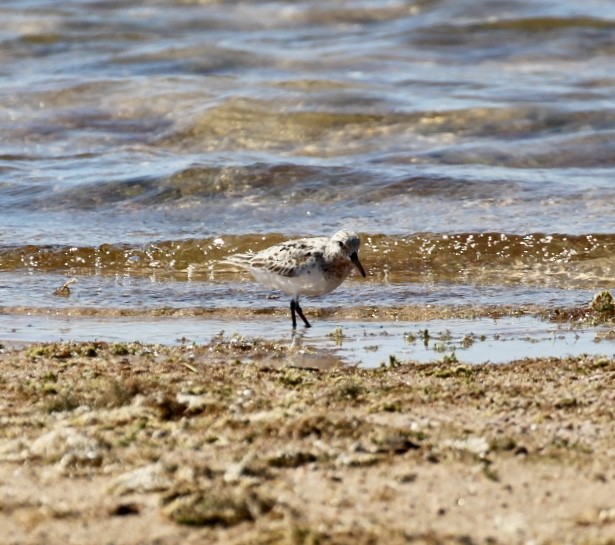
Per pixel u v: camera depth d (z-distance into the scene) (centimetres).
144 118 3369
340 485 962
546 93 3575
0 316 1841
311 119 3281
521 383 1337
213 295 1995
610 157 2992
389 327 1759
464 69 4009
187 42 4372
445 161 2947
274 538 847
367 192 2633
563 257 2217
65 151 3111
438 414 1187
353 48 4231
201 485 960
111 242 2311
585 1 4862
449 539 848
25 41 4319
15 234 2372
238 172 2733
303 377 1376
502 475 985
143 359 1503
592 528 866
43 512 907
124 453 1052
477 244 2266
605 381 1337
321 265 1742
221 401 1233
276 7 4884
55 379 1370
